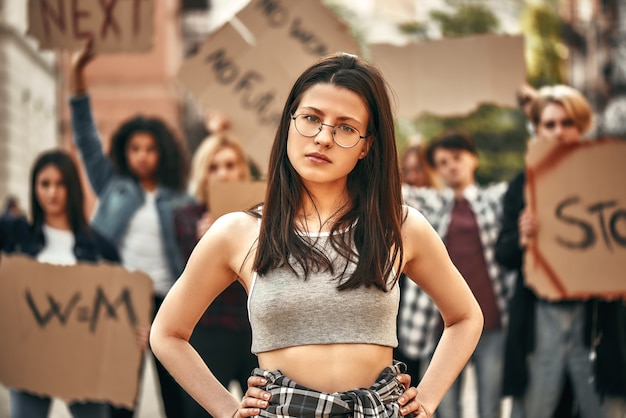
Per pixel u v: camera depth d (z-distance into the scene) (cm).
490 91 719
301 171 329
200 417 659
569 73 3250
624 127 2739
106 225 733
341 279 322
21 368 650
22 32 2292
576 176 642
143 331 651
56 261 675
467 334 352
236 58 720
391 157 337
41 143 2570
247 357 654
